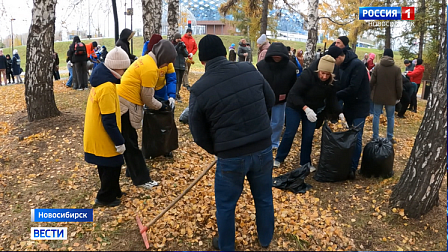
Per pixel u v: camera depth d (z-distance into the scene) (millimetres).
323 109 4895
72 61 10672
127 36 5930
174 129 5203
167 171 4961
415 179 3689
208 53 2898
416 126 8289
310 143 4988
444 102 3465
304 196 4371
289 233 3549
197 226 3691
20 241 3428
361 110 4820
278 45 5086
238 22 28688
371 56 12109
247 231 3588
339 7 19172
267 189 3162
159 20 10523
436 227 3543
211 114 2861
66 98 9234
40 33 6547
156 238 3453
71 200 4168
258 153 2965
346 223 3779
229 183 2963
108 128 3576
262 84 3029
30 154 5414
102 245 3355
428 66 21719
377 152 4652
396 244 3426
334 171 4609
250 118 2873
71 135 6113
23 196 4270
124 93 4129
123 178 4727
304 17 15672
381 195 4164
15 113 7996
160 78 4793
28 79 6707
